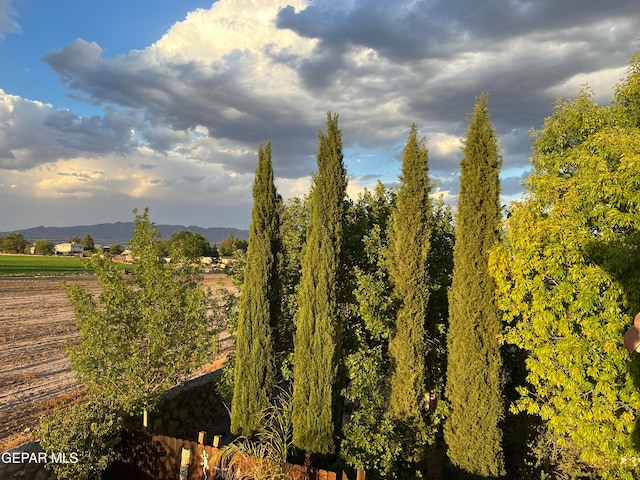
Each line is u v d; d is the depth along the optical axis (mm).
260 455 6652
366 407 8180
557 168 8750
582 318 7203
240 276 11047
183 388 10922
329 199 8406
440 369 9516
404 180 8688
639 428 6707
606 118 8977
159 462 7641
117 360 8375
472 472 7879
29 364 15461
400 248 8664
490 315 8047
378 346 9047
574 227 7211
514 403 9031
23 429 9781
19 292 34750
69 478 6656
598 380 7062
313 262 8312
